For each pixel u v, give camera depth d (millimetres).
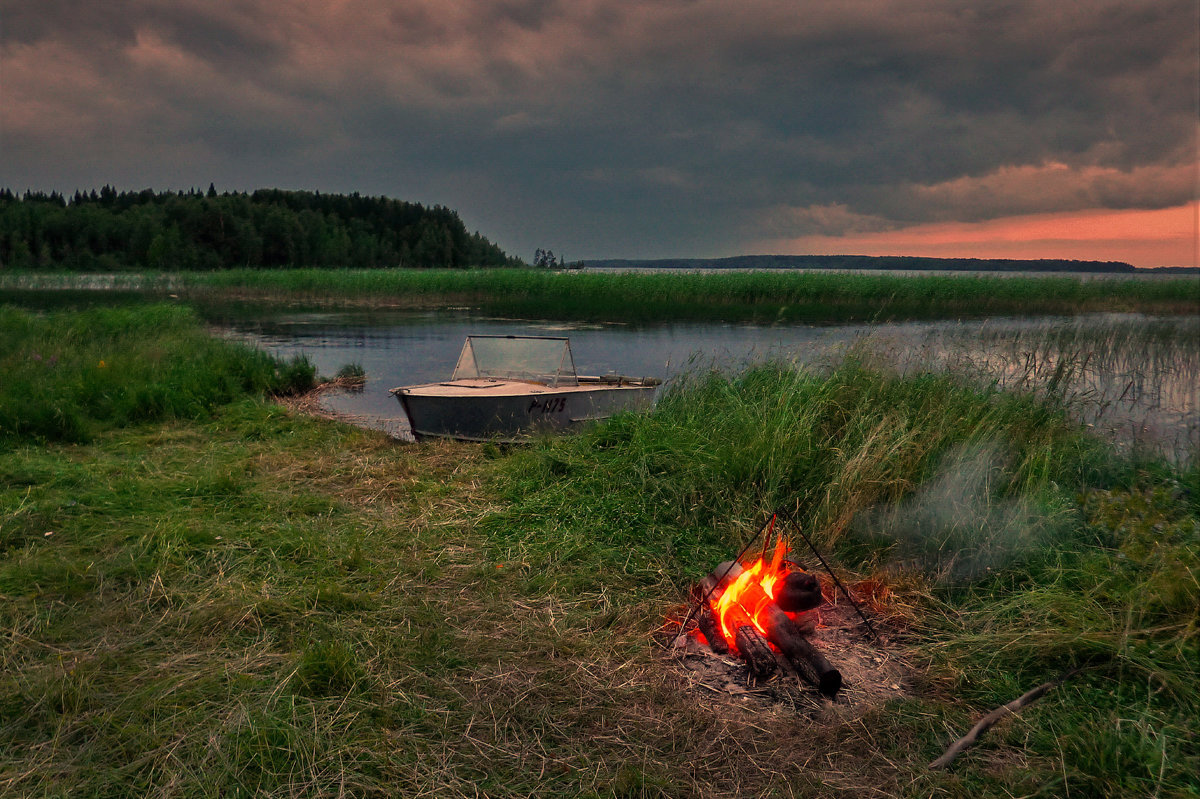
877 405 7004
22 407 8312
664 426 7188
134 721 2951
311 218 131375
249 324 26844
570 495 6012
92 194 168375
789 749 2918
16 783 2602
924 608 4223
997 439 6086
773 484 5727
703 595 3938
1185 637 3430
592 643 3734
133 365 11414
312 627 3846
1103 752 2746
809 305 35438
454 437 8328
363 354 18078
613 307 34906
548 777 2730
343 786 2627
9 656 3455
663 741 2965
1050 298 34781
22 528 5109
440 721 3053
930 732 3020
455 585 4480
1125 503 4730
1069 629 3715
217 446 8125
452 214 169000
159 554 4672
